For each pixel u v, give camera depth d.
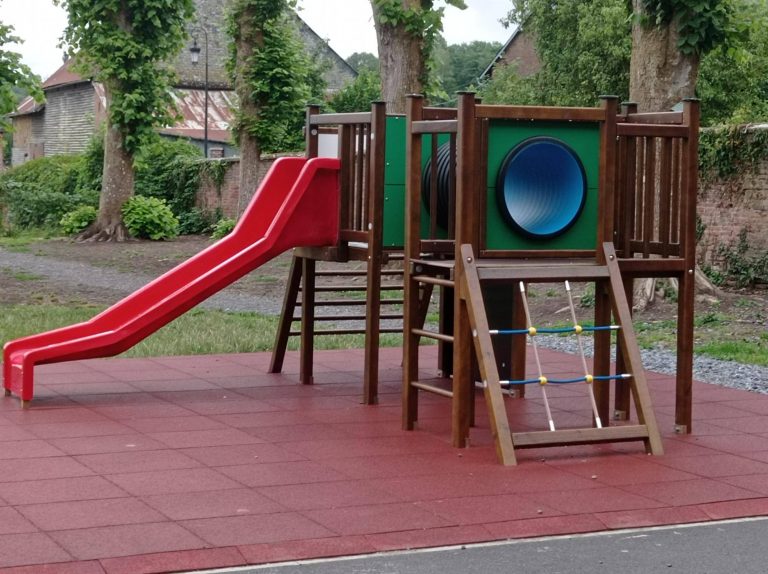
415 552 5.47
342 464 7.25
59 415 8.75
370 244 9.41
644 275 8.39
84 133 51.53
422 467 7.21
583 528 5.89
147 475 6.86
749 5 16.52
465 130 7.59
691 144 8.31
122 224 31.86
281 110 30.72
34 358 9.02
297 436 8.13
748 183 17.88
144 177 36.41
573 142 8.12
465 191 7.62
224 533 5.65
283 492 6.50
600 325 8.55
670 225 8.74
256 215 10.43
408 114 8.30
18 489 6.47
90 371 10.94
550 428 7.59
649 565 5.32
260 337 13.30
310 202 9.91
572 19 38.84
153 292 9.92
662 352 12.53
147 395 9.72
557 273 7.89
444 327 10.93
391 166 9.54
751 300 16.22
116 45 30.03
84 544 5.43
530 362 12.06
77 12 30.31
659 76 15.20
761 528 5.99
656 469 7.25
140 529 5.70
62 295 18.38
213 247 10.19
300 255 10.42
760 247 17.72
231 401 9.52
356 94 43.53
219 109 52.03
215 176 34.31
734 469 7.28
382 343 13.46
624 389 9.02
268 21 30.47
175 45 31.25
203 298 9.55
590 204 8.23
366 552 5.44
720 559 5.43
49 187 41.03
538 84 40.78
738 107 34.31
